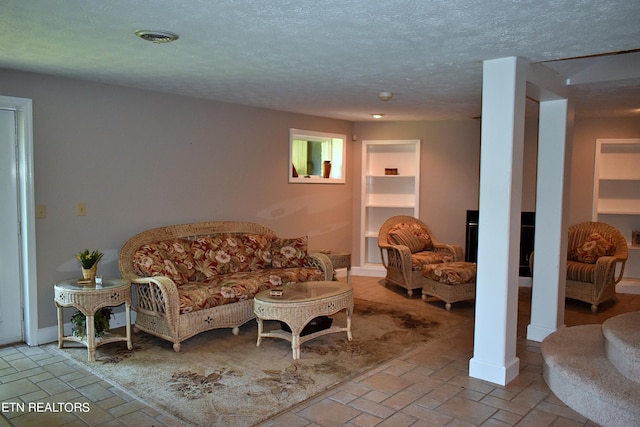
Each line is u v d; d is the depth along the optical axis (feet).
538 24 8.43
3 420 9.04
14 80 12.47
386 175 22.79
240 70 12.32
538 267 13.73
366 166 23.11
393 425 8.95
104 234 14.42
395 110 18.99
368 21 8.37
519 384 10.82
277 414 9.33
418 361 12.13
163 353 12.53
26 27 8.93
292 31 9.00
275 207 19.51
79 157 13.76
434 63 11.30
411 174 23.11
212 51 10.50
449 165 22.16
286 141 19.74
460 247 20.27
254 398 9.99
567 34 8.96
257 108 18.45
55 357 12.19
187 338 12.87
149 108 15.24
